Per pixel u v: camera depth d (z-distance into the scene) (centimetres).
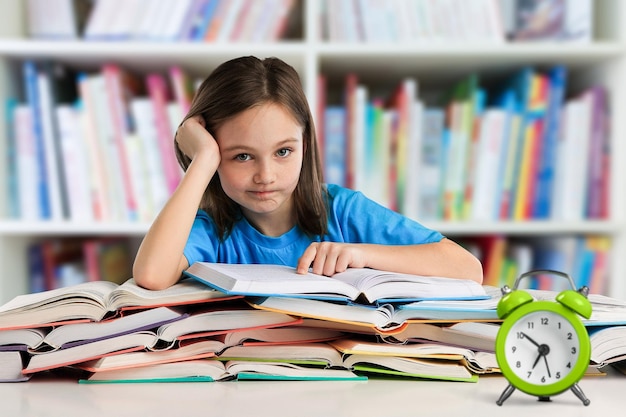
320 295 70
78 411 60
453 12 181
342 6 180
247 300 75
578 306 63
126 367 69
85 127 182
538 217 183
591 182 183
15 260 189
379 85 213
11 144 185
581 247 183
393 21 180
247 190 95
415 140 181
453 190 183
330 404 62
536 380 63
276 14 182
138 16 181
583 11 179
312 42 176
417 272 96
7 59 184
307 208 113
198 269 82
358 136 180
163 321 70
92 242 193
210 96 98
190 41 181
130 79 192
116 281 203
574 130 181
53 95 183
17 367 71
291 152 96
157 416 58
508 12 188
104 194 183
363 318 71
